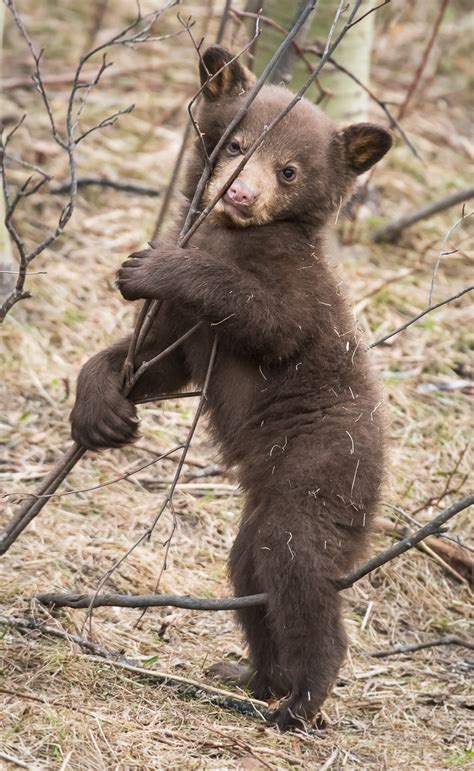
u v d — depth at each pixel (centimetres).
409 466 1344
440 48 2462
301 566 926
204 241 998
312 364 986
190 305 918
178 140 1972
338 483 953
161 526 1201
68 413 1344
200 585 1117
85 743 811
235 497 1281
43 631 951
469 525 1286
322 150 1012
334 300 998
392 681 1045
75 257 1623
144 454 1318
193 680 953
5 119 1906
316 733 927
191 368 1020
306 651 926
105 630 1009
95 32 2089
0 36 1375
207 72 944
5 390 1369
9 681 873
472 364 1557
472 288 921
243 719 922
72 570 1083
